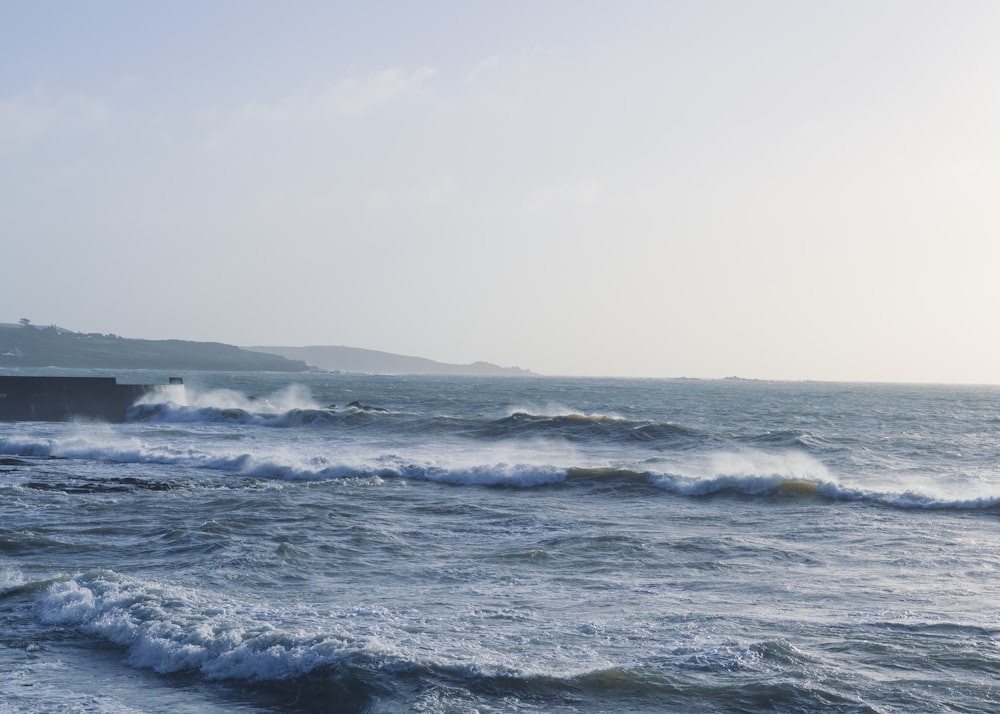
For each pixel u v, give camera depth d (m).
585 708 9.50
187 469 31.61
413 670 10.28
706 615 12.98
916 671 10.54
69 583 14.02
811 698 9.73
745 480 26.25
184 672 10.70
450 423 46.94
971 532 20.30
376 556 17.17
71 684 10.34
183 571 15.43
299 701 9.76
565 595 14.23
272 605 13.23
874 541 19.14
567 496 25.77
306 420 49.81
